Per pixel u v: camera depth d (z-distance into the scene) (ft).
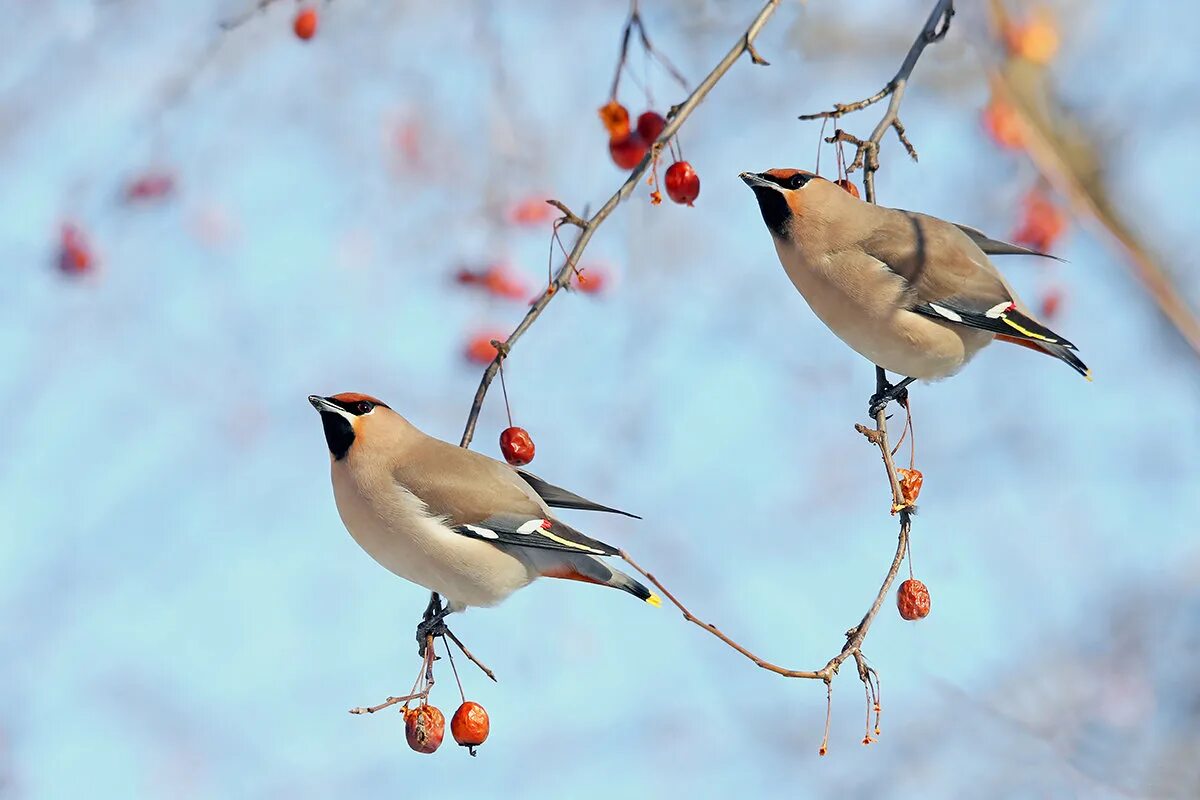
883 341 42.14
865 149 40.60
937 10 40.29
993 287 41.98
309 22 46.39
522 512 38.45
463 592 38.70
